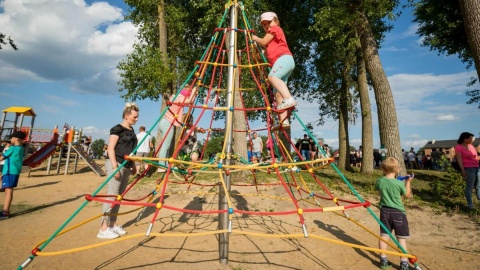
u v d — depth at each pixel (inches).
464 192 280.2
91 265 131.3
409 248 173.5
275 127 162.2
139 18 526.6
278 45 153.3
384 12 367.2
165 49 502.0
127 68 454.0
